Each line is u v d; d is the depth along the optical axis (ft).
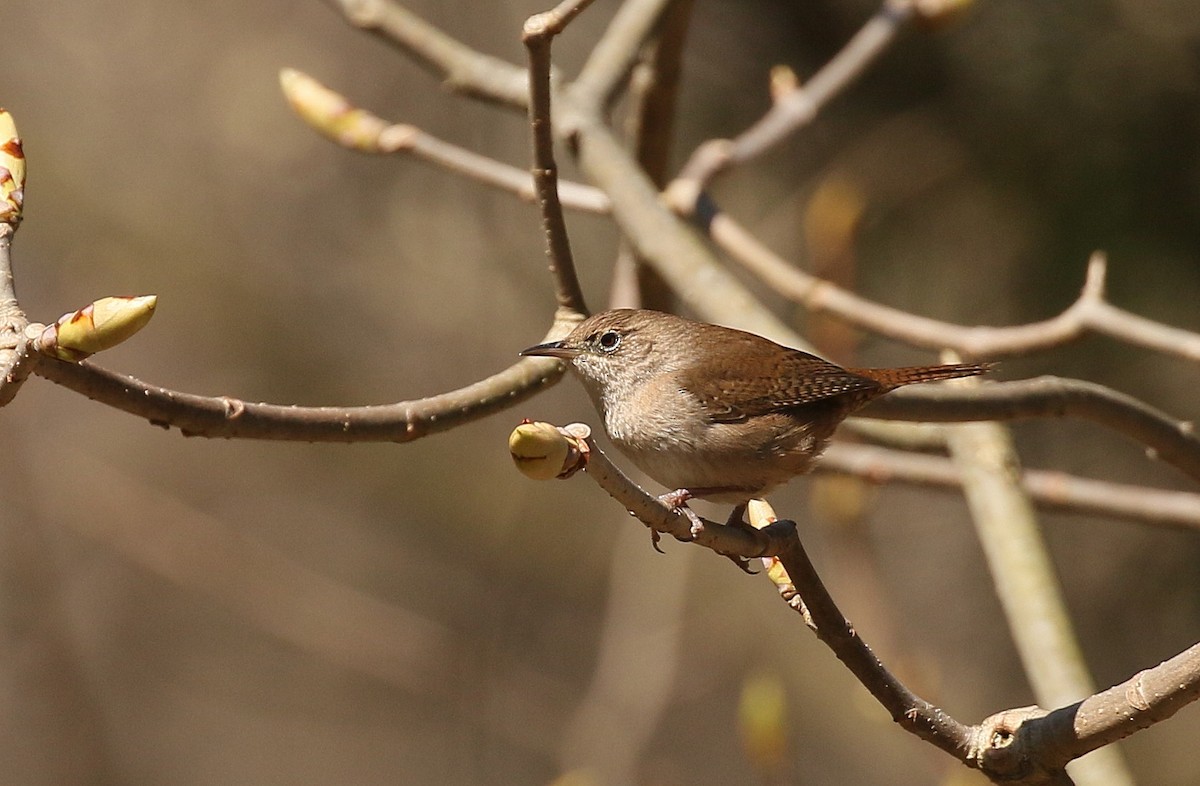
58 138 48.37
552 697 44.06
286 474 48.39
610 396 19.76
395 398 47.93
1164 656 36.11
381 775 49.34
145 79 50.39
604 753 38.63
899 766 43.98
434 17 45.93
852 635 15.16
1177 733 39.14
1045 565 21.16
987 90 32.94
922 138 34.24
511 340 47.21
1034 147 32.14
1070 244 31.73
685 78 37.24
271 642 51.31
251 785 49.57
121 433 48.03
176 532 43.06
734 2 36.11
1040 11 31.86
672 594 40.86
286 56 50.80
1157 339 22.12
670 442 19.35
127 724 49.49
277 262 49.03
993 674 43.37
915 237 34.65
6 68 49.03
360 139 23.44
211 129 50.01
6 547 43.24
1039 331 23.08
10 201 13.73
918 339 23.85
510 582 46.65
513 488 47.93
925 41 33.32
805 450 19.45
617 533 47.14
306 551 47.73
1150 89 31.09
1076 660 19.95
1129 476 35.86
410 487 48.16
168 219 48.44
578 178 43.47
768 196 39.17
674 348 19.53
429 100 48.70
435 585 47.01
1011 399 20.49
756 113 36.94
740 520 19.81
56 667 43.70
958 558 44.91
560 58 44.88
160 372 47.80
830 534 32.22
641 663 39.70
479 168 23.73
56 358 12.53
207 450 48.39
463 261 48.37
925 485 25.36
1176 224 30.99
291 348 48.03
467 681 43.96
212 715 50.42
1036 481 25.04
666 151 25.77
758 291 40.65
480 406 16.56
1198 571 35.88
